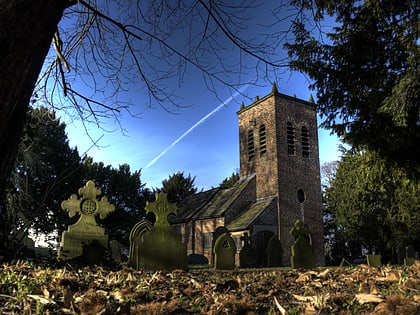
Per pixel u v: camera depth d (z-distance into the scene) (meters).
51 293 2.93
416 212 24.19
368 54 11.41
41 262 6.41
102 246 7.85
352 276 4.83
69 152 29.56
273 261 15.77
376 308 2.56
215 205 32.03
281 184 28.92
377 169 13.99
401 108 10.39
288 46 11.82
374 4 10.80
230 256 10.02
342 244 36.41
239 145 33.16
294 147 30.28
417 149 12.45
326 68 12.01
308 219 29.25
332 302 2.78
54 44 5.49
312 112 31.78
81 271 5.36
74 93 6.17
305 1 4.70
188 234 33.00
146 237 7.55
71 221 18.97
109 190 37.09
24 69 2.37
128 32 4.88
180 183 49.09
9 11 2.28
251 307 2.68
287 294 3.43
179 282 4.26
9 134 2.38
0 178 2.42
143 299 2.98
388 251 28.39
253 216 27.77
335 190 30.39
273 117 30.08
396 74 11.53
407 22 10.40
